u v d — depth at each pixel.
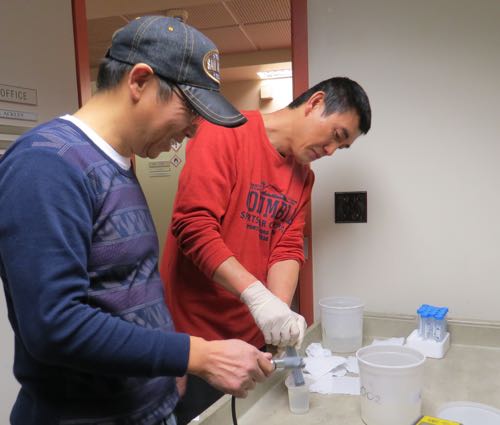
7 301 0.66
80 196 0.60
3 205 0.55
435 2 1.45
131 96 0.67
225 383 0.68
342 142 1.19
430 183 1.51
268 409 1.04
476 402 1.03
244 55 4.04
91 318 0.57
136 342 0.60
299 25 1.56
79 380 0.67
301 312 1.64
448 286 1.53
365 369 0.95
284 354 1.09
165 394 0.80
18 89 1.57
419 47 1.47
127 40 0.67
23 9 1.58
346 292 1.62
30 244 0.54
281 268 1.26
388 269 1.57
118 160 0.70
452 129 1.47
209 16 3.14
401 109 1.51
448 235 1.51
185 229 1.03
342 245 1.60
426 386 1.13
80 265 0.58
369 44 1.51
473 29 1.42
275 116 1.24
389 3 1.48
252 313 1.01
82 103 1.79
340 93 1.14
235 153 1.14
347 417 1.00
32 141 0.59
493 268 1.48
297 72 1.58
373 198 1.56
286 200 1.26
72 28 1.75
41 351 0.55
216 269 1.01
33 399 0.69
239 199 1.17
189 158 1.10
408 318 1.49
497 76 1.42
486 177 1.46
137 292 0.72
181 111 0.69
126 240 0.69
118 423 0.70
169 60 0.66
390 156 1.53
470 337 1.42
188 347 0.64
